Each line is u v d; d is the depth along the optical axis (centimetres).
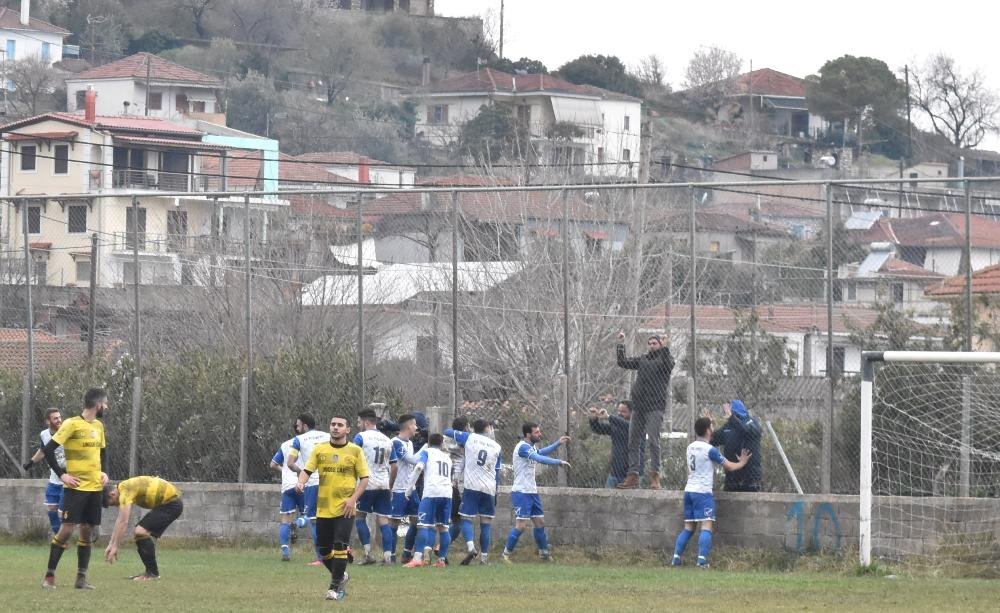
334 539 3250
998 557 4259
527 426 4650
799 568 4419
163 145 14875
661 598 3294
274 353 5638
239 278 6519
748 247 6116
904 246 4719
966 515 4300
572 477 5072
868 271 4722
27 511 5544
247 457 5416
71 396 5691
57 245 6419
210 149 14988
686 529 4500
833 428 4603
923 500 4347
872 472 4519
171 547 5294
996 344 4544
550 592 3459
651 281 7006
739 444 4616
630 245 7081
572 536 4878
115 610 2966
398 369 5756
